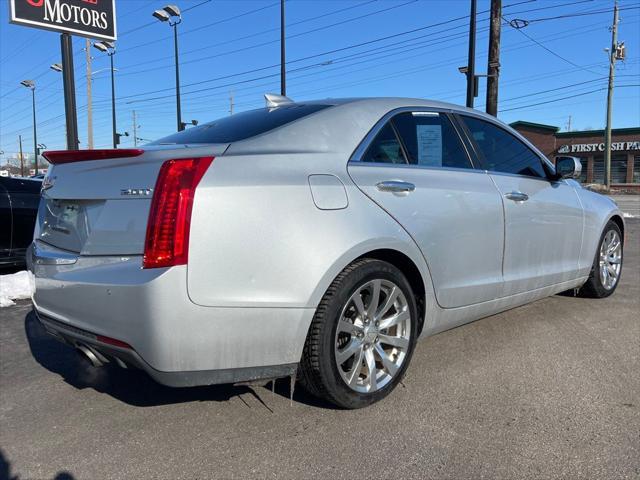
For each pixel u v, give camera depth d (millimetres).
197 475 2477
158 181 2480
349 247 2777
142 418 3035
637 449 2621
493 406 3086
